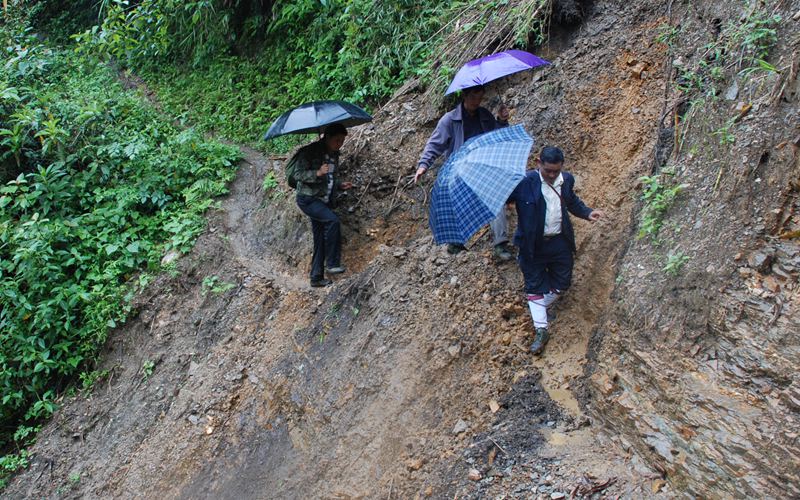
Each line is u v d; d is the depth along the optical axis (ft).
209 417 18.80
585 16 20.42
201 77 33.81
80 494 19.39
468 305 16.60
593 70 18.89
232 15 33.76
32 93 28.96
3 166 26.50
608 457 12.79
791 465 10.03
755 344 11.37
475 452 13.96
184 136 26.55
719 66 15.23
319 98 27.17
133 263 23.45
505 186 13.60
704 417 11.44
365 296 18.52
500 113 17.63
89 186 26.09
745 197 12.84
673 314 12.92
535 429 13.96
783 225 12.18
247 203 24.81
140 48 35.68
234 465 17.52
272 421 17.75
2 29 38.27
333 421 16.53
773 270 11.91
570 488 12.35
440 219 14.34
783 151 12.57
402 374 16.22
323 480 15.83
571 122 18.44
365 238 20.98
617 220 15.97
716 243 12.89
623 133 17.29
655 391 12.57
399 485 14.53
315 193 19.57
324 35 28.35
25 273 22.74
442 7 25.20
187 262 23.00
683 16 17.79
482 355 15.71
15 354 22.21
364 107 25.17
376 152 21.98
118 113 29.55
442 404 15.37
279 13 30.89
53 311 22.43
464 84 15.94
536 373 15.07
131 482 18.79
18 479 20.43
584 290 15.76
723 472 10.77
